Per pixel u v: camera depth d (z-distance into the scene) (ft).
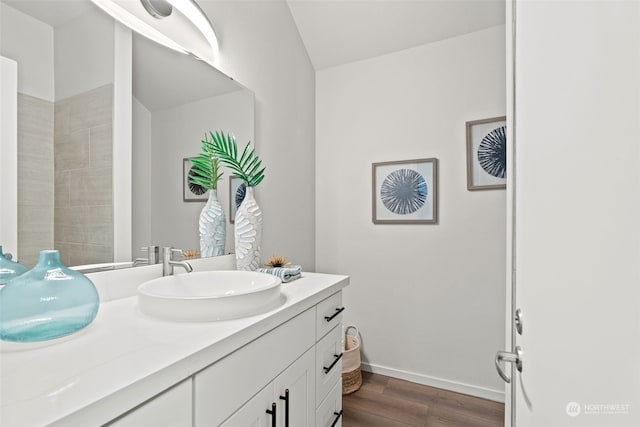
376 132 8.08
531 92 2.25
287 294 3.84
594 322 1.13
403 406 6.62
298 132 7.81
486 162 6.96
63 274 2.39
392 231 7.89
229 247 5.20
